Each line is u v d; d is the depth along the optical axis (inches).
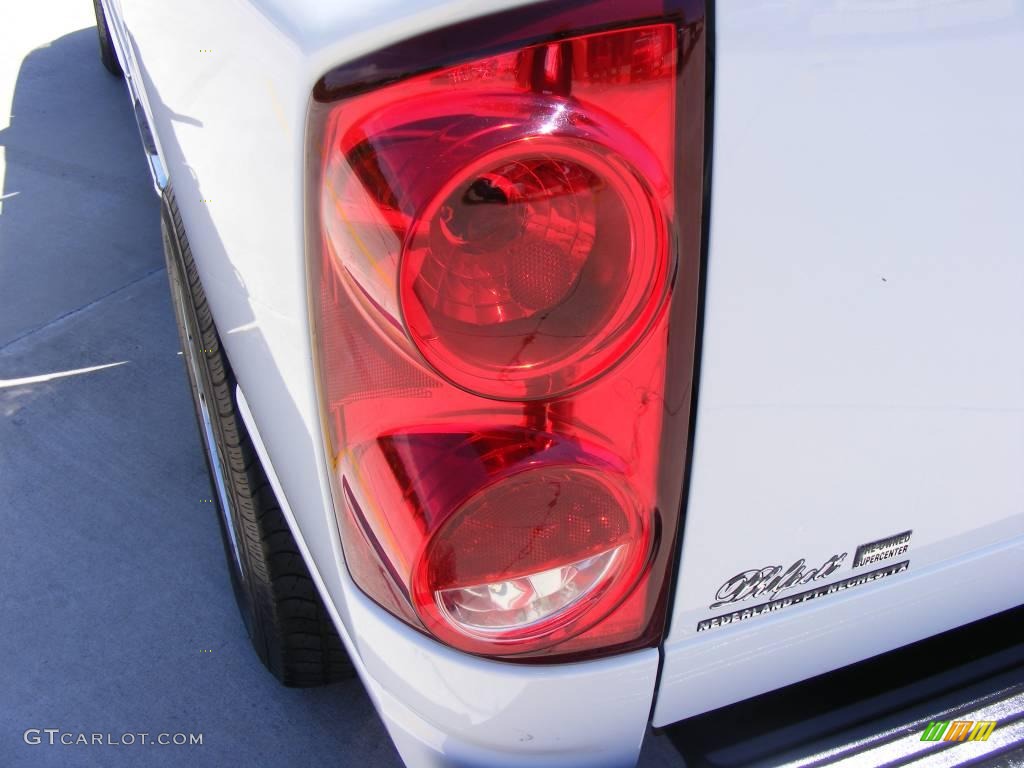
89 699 78.8
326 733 76.1
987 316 39.6
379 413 37.0
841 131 32.5
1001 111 34.7
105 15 159.6
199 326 66.1
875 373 38.8
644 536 39.7
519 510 38.0
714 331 34.9
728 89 30.8
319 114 31.9
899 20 31.6
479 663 41.7
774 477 39.9
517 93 30.5
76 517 96.6
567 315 34.0
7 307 129.7
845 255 35.0
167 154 72.1
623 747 47.7
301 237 35.3
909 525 45.7
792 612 46.0
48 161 167.0
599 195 32.1
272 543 64.1
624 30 29.9
